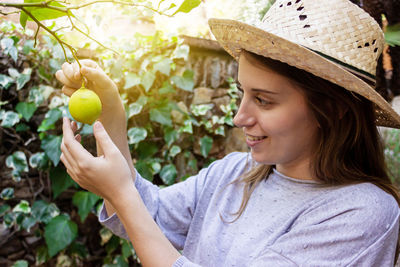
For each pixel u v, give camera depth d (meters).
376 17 2.46
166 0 0.77
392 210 0.81
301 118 0.83
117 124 0.97
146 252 0.75
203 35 2.70
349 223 0.77
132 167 1.04
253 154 0.89
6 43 1.93
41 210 2.12
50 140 2.08
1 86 2.01
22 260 2.10
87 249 2.27
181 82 2.35
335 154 0.87
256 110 0.84
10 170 2.08
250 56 0.82
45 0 0.69
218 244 0.97
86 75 0.84
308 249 0.78
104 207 1.03
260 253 0.86
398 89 2.60
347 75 0.76
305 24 0.83
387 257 0.78
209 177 1.14
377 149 0.92
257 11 2.56
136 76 2.22
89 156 0.76
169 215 1.10
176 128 2.45
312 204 0.86
